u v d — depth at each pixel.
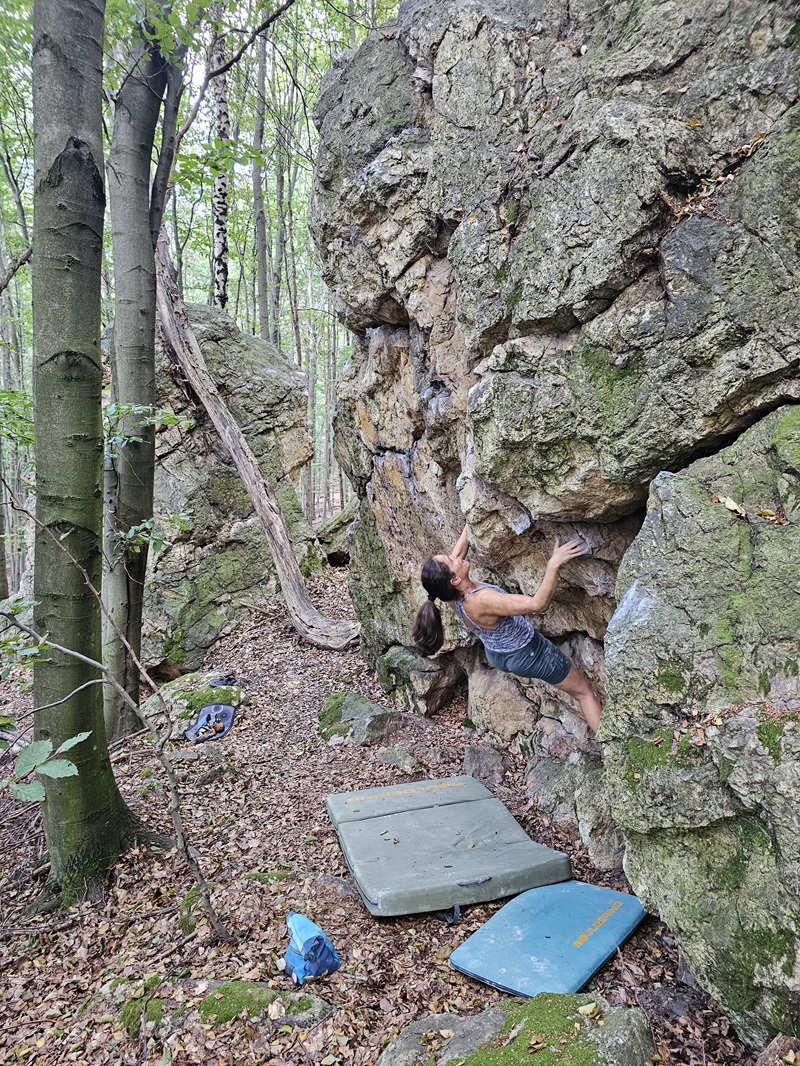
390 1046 2.38
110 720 5.87
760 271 2.46
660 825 2.37
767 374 2.45
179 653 8.30
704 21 2.75
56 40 3.42
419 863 3.52
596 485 3.09
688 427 2.68
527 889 3.35
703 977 2.23
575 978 2.65
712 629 2.35
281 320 24.34
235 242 15.99
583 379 3.02
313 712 6.27
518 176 3.40
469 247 3.66
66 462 3.70
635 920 2.99
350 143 4.66
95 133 3.60
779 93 2.52
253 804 4.74
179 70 5.19
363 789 4.72
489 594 3.56
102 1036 2.78
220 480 9.56
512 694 5.03
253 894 3.54
